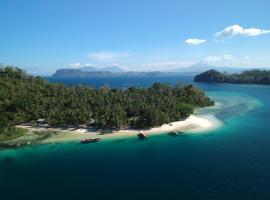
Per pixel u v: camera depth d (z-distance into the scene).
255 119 136.00
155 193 63.66
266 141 99.19
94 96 159.00
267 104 187.00
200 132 111.81
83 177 74.12
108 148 96.69
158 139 104.31
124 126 118.12
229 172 73.00
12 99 137.50
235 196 60.75
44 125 123.00
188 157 85.12
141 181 70.12
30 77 188.12
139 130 114.69
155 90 190.38
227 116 143.25
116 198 62.22
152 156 87.50
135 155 89.12
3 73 174.75
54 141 104.75
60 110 129.88
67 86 194.50
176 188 65.50
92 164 83.12
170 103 138.38
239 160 81.31
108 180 71.62
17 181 73.06
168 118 123.44
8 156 92.06
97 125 117.69
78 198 63.03
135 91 188.75
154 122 116.69
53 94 161.75
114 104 137.00
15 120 121.44
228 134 109.00
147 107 123.19
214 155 86.06
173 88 198.88
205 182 67.81
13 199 63.50
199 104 174.75
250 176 70.19
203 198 60.44
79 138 107.25
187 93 184.38
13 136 108.69
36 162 86.12
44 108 130.25
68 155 91.25
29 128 119.56
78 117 118.75
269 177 69.38
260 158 82.44
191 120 130.75
